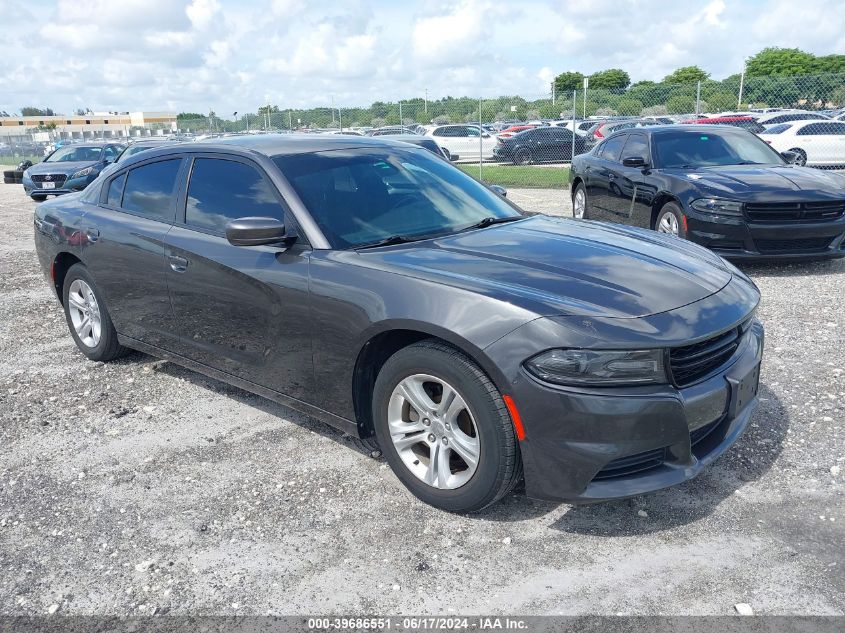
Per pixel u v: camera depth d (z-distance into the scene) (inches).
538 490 107.5
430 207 148.7
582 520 117.2
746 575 101.7
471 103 1087.0
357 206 140.7
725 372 114.3
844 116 912.3
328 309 125.4
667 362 104.0
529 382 103.3
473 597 99.6
